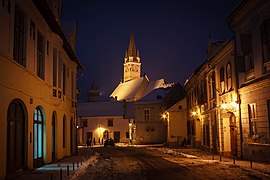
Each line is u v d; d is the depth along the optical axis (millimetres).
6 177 12977
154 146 49812
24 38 15875
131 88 90188
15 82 14031
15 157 14500
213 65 27344
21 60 15656
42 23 18812
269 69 17688
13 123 14297
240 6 19812
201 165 18641
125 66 142500
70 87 28906
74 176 14195
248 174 14227
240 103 21406
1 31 12555
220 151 25766
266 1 17469
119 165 19984
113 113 72000
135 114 63719
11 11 13750
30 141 16203
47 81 19953
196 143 38031
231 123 24656
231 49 22688
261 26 18438
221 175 14117
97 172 16359
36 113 18000
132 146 52344
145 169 17391
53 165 18984
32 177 13883
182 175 14438
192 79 38469
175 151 32969
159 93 64250
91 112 73062
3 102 12617
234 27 21766
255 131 19766
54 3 23875
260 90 18625
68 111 27734
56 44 21672
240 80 21219
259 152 18875
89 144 55250
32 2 16297
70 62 28922
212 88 28688
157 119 62625
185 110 48938
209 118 29875
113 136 70812
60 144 23719
